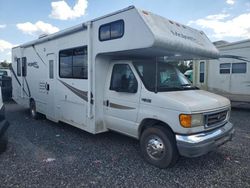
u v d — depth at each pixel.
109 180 3.79
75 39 5.90
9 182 3.71
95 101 5.33
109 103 5.27
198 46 4.96
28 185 3.62
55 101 6.99
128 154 4.92
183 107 3.84
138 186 3.61
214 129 4.26
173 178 3.88
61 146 5.41
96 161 4.54
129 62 4.89
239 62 9.92
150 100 4.34
